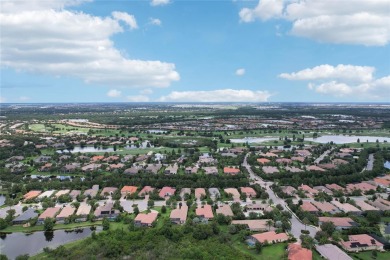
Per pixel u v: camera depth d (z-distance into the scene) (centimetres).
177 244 16700
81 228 19300
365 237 16988
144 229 18212
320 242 16500
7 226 19438
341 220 19238
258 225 18588
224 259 14962
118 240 16962
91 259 15275
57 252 15975
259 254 15838
